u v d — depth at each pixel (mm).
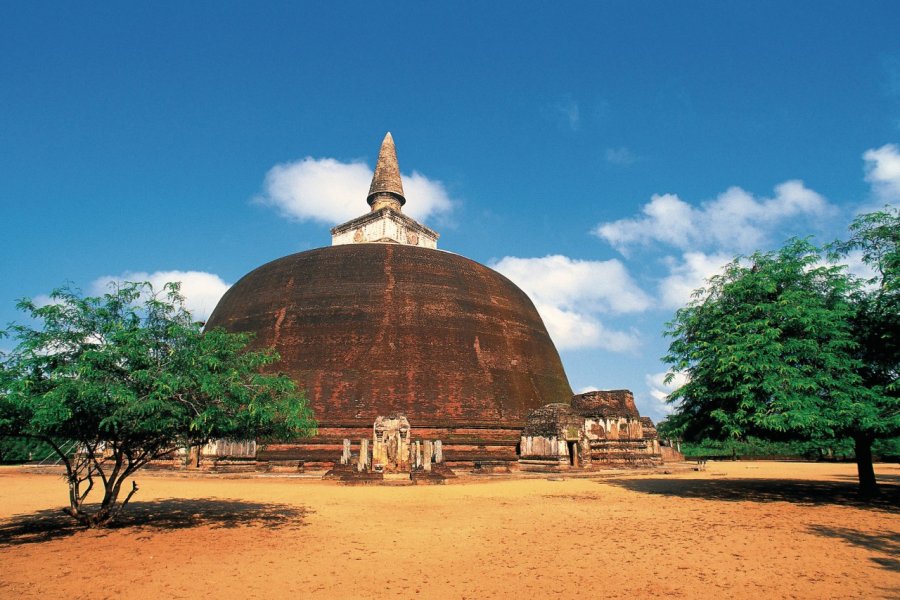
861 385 19141
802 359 19406
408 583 9258
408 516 16172
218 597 8422
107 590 8672
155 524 14422
